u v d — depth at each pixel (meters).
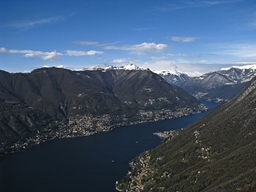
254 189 177.88
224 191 190.12
